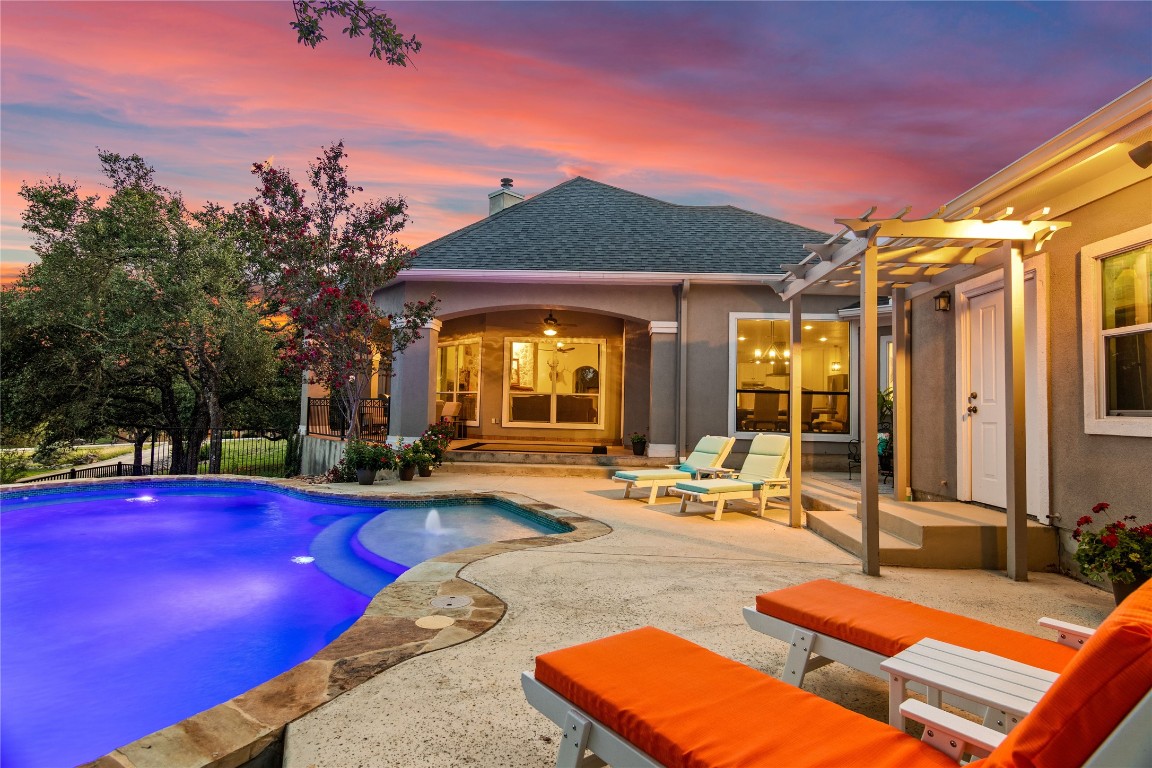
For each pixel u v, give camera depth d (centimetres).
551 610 383
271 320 1902
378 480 1038
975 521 546
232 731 233
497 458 1197
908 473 753
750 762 142
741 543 610
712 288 1196
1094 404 484
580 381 1446
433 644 325
